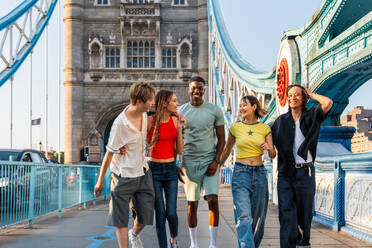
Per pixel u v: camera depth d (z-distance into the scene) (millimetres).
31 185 6664
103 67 35875
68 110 34844
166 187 4199
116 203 3682
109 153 3660
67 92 35031
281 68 9164
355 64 6117
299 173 3795
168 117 4141
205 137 4445
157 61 36188
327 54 7125
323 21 7184
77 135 34812
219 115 4492
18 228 6504
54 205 7812
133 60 36562
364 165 5117
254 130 4090
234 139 4262
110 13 36250
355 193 5492
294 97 3850
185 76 35906
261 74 11898
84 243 5164
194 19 36812
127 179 3688
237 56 18859
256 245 4074
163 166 4141
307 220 3809
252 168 4035
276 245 4844
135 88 3668
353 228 5543
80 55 35531
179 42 36281
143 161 3830
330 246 4785
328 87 7465
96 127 35250
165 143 4156
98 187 3691
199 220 7223
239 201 3908
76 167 9391
